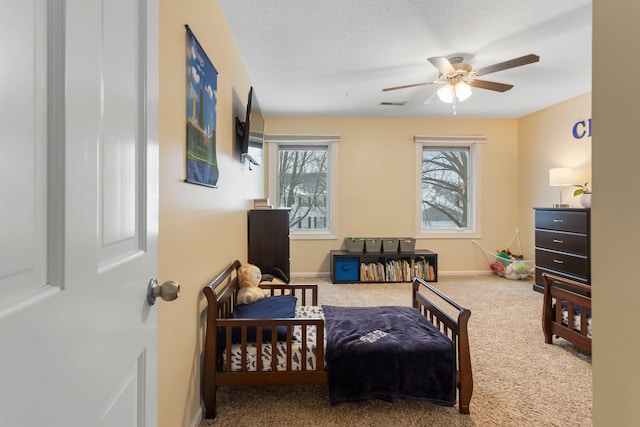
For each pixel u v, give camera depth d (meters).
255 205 3.57
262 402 1.88
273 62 3.11
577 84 3.71
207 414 1.73
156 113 0.83
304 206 5.14
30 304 0.40
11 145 0.38
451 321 1.89
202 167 1.77
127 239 0.68
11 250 0.38
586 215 3.44
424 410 1.81
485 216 5.11
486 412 1.79
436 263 4.68
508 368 2.26
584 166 4.01
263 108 4.57
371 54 2.96
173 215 1.39
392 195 5.05
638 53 0.84
